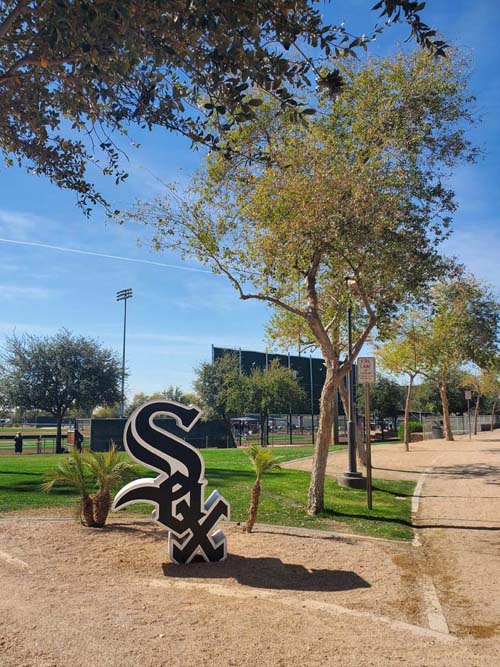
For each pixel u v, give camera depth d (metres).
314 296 12.26
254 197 11.53
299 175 11.32
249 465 19.02
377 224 11.15
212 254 12.30
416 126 12.62
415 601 6.39
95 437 28.98
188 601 5.92
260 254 12.12
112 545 8.12
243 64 5.17
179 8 4.85
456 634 5.50
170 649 4.65
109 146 7.06
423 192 12.15
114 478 9.17
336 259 12.44
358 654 4.77
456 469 19.30
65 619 5.18
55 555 7.49
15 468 16.16
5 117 6.73
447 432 34.97
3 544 7.89
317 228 11.12
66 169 7.35
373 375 12.20
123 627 5.06
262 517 10.77
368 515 11.52
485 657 4.90
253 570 7.24
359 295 12.88
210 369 41.50
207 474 16.12
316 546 8.64
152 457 7.48
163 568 7.18
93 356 36.78
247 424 47.69
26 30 5.74
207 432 38.31
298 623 5.42
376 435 46.38
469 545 9.30
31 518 9.61
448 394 58.06
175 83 6.20
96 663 4.32
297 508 11.79
